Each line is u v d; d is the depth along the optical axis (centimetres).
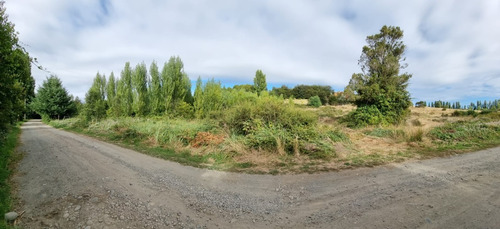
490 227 293
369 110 1702
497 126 1236
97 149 925
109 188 463
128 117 2139
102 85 3102
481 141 980
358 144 924
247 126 969
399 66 1947
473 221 308
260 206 380
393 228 297
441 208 349
